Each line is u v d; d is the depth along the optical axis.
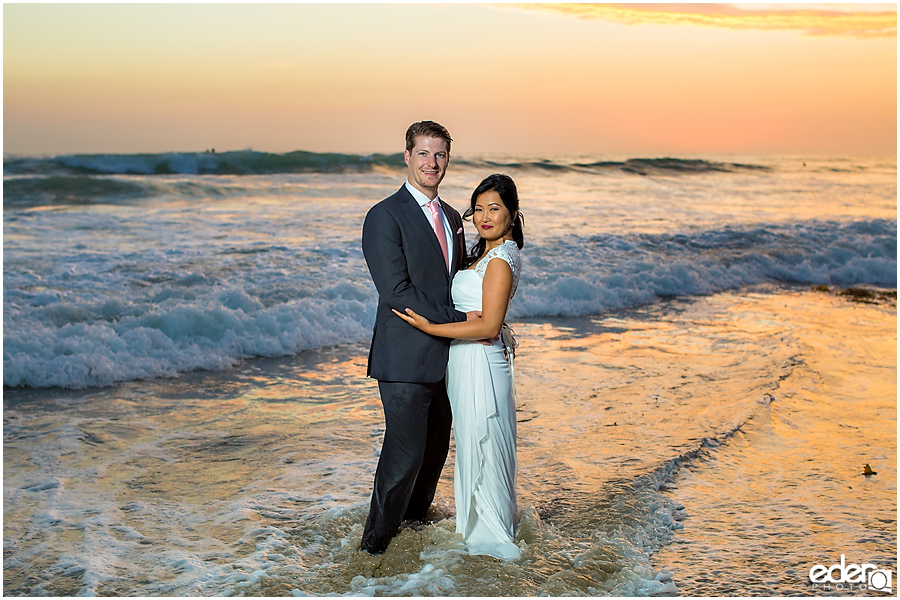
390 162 25.52
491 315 3.13
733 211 19.28
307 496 3.91
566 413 5.27
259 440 4.79
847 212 19.81
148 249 10.78
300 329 7.45
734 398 5.55
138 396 5.73
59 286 8.44
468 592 2.89
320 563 3.18
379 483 3.27
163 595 2.86
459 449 3.36
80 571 3.05
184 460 4.42
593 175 30.02
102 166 22.28
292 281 9.14
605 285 10.16
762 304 10.05
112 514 3.66
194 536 3.43
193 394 5.81
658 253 12.49
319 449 4.64
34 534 3.42
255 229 12.88
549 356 6.98
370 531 3.28
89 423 5.07
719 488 4.01
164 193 16.94
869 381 6.13
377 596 2.86
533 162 30.36
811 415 5.23
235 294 8.22
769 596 2.86
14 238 11.28
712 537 3.42
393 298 3.12
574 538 3.40
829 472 4.22
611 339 7.77
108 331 6.73
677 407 5.38
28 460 4.36
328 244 11.54
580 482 4.02
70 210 14.41
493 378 3.31
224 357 6.77
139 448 4.61
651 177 30.20
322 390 5.99
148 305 7.68
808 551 3.26
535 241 12.65
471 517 3.35
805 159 65.81
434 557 3.20
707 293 10.92
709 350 7.23
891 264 12.74
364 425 5.13
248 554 3.25
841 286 12.08
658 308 9.68
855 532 3.45
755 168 37.62
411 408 3.21
